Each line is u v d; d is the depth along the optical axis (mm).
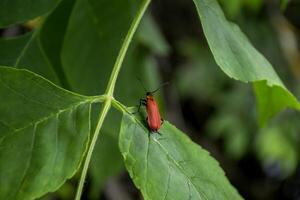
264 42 1345
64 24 498
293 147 1315
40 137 379
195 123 1628
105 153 588
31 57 487
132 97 547
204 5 426
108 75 505
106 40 504
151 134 400
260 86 461
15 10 462
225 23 435
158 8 1520
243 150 1365
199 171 404
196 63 1429
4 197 368
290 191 1774
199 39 1532
